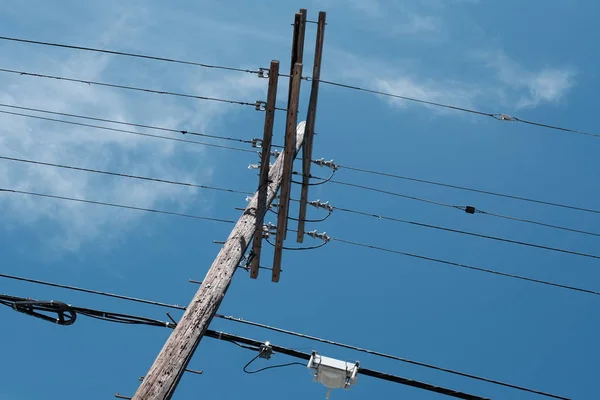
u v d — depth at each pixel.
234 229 15.14
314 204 19.42
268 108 16.80
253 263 17.41
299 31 17.88
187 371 12.93
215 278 13.24
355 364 14.91
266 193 16.67
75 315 15.09
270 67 16.58
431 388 14.91
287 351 14.99
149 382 10.83
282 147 17.53
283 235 17.50
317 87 19.08
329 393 14.95
